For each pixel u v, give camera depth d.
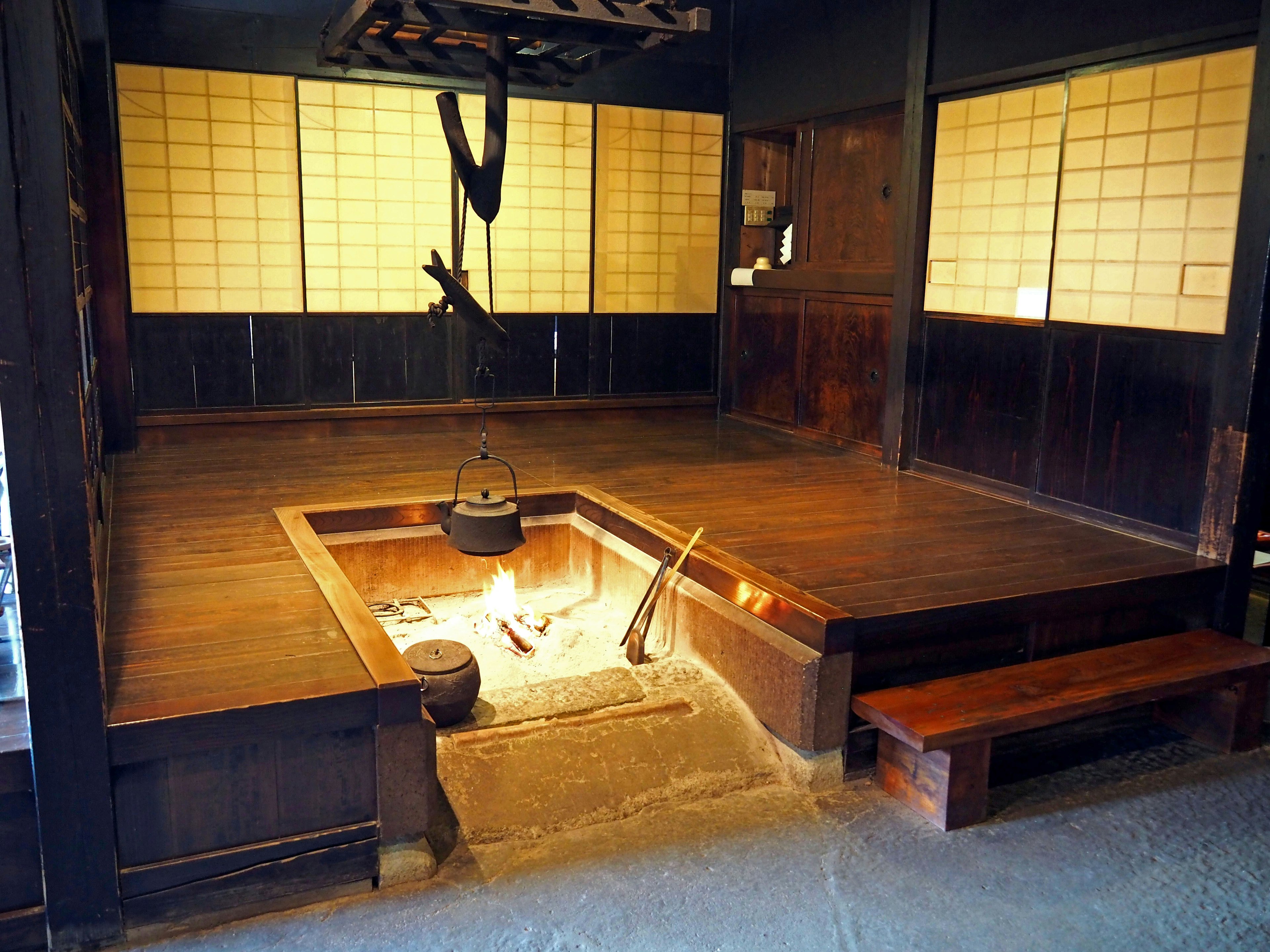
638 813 2.78
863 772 3.01
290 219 5.68
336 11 5.32
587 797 2.77
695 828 2.71
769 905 2.38
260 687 2.36
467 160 3.38
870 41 5.32
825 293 5.85
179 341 5.57
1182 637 3.42
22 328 1.95
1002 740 3.24
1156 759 3.20
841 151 5.71
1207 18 3.58
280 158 5.59
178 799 2.24
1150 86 3.83
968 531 4.01
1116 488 4.09
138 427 5.55
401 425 6.10
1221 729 3.26
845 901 2.41
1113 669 3.12
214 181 5.48
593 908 2.36
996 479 4.72
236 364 5.71
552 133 6.12
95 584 2.08
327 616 2.89
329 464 5.07
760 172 6.68
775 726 3.01
